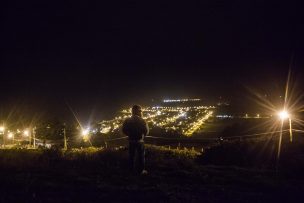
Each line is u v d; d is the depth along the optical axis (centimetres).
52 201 907
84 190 1034
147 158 1702
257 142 1834
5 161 1407
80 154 1689
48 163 1427
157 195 996
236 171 1459
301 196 1045
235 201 968
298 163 1509
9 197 929
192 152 2130
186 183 1194
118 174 1291
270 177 1355
